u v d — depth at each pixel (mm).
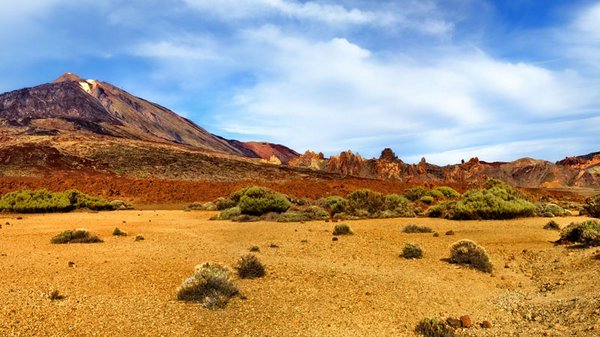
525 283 10406
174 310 7645
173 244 14844
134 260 11820
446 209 25359
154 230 19109
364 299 8625
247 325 7043
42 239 15953
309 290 9109
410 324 7402
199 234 17594
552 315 7660
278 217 23156
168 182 48219
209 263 9727
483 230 18625
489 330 7160
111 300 8102
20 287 8750
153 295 8508
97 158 65188
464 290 9617
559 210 26984
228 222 22656
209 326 6941
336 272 10711
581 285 9242
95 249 13648
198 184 48062
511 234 17438
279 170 75250
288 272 10625
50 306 7586
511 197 25562
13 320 6793
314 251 13570
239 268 10234
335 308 8031
